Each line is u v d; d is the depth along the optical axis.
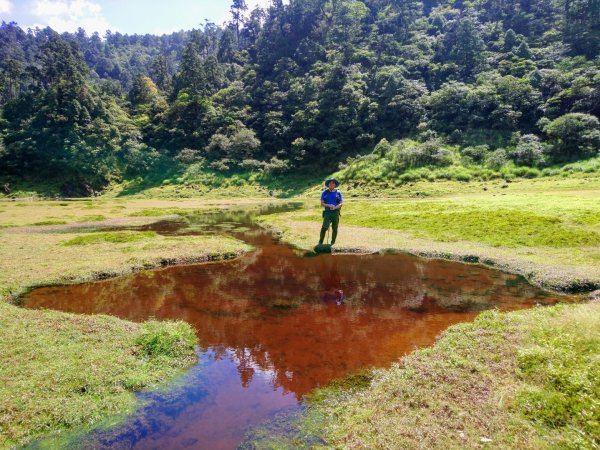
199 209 45.81
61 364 7.20
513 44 99.19
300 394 6.58
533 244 18.11
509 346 7.25
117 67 195.00
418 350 7.70
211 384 6.93
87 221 33.06
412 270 15.03
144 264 15.76
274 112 97.38
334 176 73.19
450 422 5.27
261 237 24.02
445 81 96.44
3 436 5.40
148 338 8.20
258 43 135.50
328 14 129.75
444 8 140.25
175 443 5.39
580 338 7.08
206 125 100.44
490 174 59.25
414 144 74.19
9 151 86.62
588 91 68.50
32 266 15.15
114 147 92.06
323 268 15.47
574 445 4.62
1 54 159.25
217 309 10.84
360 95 90.19
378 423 5.40
